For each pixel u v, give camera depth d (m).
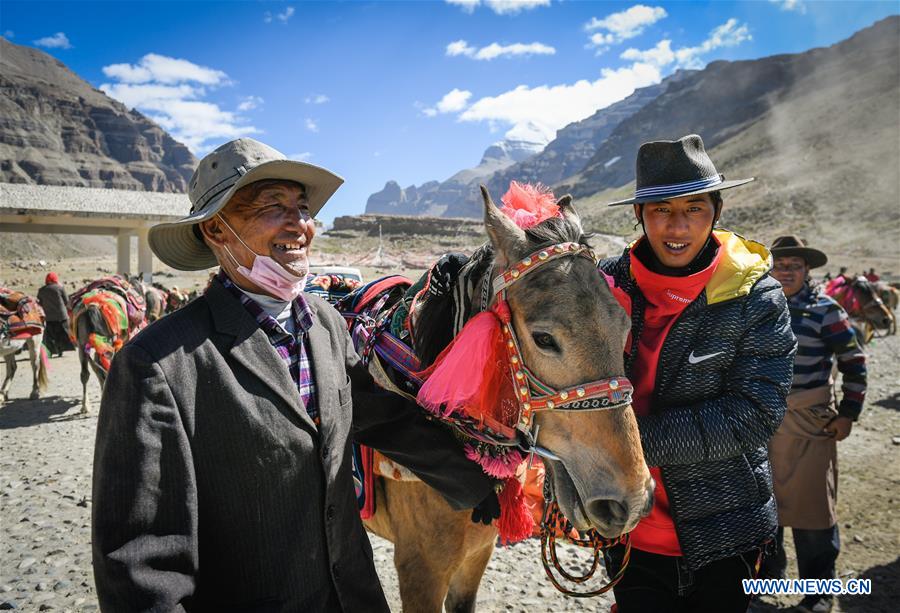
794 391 3.80
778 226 75.50
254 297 1.74
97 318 8.50
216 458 1.51
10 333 9.98
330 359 1.81
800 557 3.86
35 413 9.55
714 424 2.04
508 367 1.99
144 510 1.36
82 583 4.16
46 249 158.62
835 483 3.86
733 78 195.62
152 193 26.20
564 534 2.27
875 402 8.99
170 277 48.47
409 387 2.25
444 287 2.27
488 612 3.79
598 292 1.86
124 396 1.43
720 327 2.14
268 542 1.55
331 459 1.68
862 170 85.38
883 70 129.88
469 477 2.15
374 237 105.75
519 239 1.97
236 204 1.71
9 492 5.92
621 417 1.81
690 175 2.16
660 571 2.28
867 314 13.02
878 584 4.04
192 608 1.54
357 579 1.76
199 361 1.54
